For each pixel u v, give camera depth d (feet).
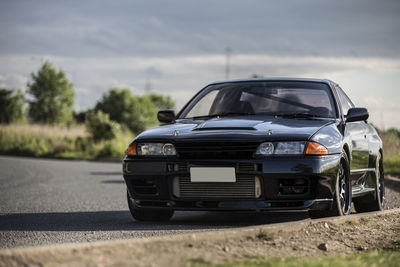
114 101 345.31
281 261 12.41
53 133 125.70
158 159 19.72
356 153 22.39
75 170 61.46
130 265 11.32
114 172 58.59
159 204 19.92
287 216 23.52
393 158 56.75
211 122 20.86
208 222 21.68
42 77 231.30
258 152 18.78
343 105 23.58
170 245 13.17
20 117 254.47
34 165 70.85
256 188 18.67
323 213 19.79
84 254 11.87
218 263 11.98
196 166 19.13
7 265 10.92
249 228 15.34
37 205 29.30
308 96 22.65
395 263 12.96
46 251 11.65
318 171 18.60
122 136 112.78
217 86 24.48
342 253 14.67
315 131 19.56
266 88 23.38
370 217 20.12
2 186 41.01
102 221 22.65
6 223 22.21
